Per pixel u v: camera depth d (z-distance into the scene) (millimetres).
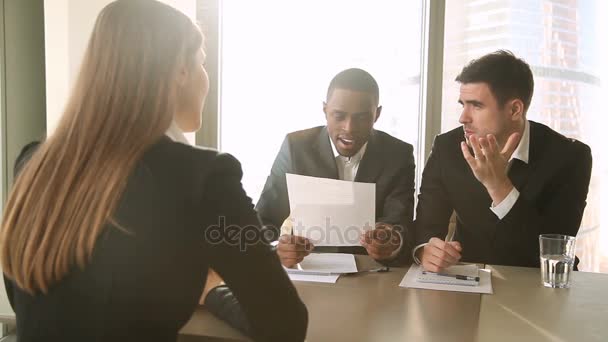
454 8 2703
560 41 2670
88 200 736
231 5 2941
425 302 1199
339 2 2861
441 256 1453
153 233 742
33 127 2508
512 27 2641
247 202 823
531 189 1830
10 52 2416
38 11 2508
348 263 1543
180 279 758
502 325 1047
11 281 842
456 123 2750
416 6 2799
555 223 1802
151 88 800
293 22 2906
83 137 766
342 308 1146
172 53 832
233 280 812
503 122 1782
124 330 738
